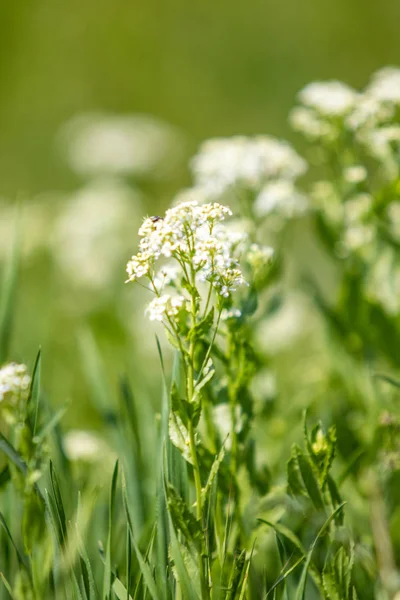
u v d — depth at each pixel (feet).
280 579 7.81
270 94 49.03
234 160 13.21
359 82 49.16
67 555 7.56
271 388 12.19
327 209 13.66
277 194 12.98
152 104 51.37
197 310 7.56
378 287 13.28
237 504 9.07
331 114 13.35
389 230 12.94
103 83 51.90
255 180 13.17
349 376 12.82
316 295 13.28
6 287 11.34
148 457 11.53
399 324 12.72
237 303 9.95
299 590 7.57
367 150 13.50
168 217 7.33
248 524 9.47
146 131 33.53
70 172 42.19
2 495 9.62
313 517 9.29
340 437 12.26
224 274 7.34
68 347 20.26
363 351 12.88
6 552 8.88
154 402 16.98
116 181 32.32
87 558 7.53
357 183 13.32
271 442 12.71
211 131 49.39
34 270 25.67
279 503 9.73
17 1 52.03
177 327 7.54
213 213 7.28
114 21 53.16
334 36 49.80
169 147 33.94
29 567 8.66
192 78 51.01
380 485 11.66
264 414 12.07
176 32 52.44
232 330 9.13
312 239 27.09
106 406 11.85
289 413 13.48
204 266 7.36
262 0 50.03
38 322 20.10
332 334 13.05
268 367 12.25
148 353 21.12
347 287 12.92
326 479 8.49
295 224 15.53
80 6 52.85
